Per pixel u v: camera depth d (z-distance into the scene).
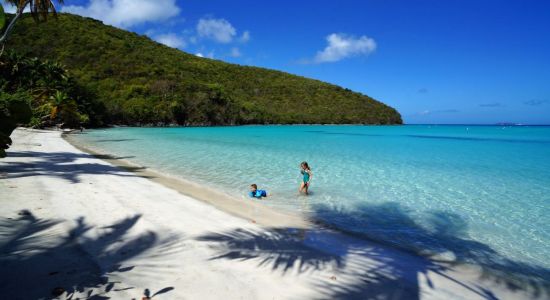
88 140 29.91
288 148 26.88
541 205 9.70
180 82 83.81
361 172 15.30
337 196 10.33
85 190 8.89
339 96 122.75
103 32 100.75
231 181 12.21
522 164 18.88
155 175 12.86
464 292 4.57
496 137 52.59
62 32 89.81
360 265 5.20
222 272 4.56
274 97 112.25
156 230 6.08
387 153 24.55
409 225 7.67
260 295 4.04
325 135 50.25
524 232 7.37
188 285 4.13
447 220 8.17
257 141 34.00
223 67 119.81
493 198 10.52
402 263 5.43
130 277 4.23
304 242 6.11
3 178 9.58
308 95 118.44
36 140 23.83
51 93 46.88
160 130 55.12
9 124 8.09
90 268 4.40
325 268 4.97
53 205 7.18
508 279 5.12
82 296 3.67
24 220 6.09
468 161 20.12
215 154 21.12
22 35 82.25
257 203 9.14
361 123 117.00
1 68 42.72
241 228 6.61
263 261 5.04
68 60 80.69
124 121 67.25
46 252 4.82
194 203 8.48
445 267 5.41
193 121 77.88
